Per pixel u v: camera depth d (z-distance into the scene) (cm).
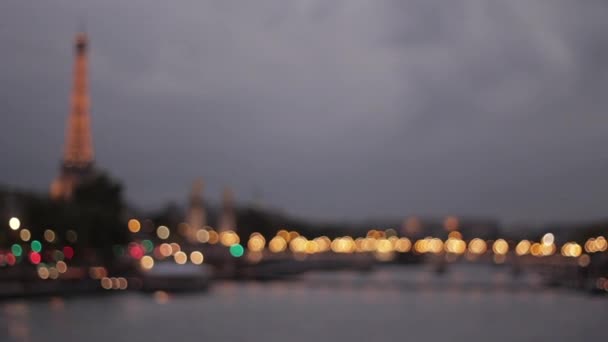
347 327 16162
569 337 14962
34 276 19675
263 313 18425
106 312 17388
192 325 16000
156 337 14350
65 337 13875
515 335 15212
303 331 15525
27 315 16125
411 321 17200
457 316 18162
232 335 14862
